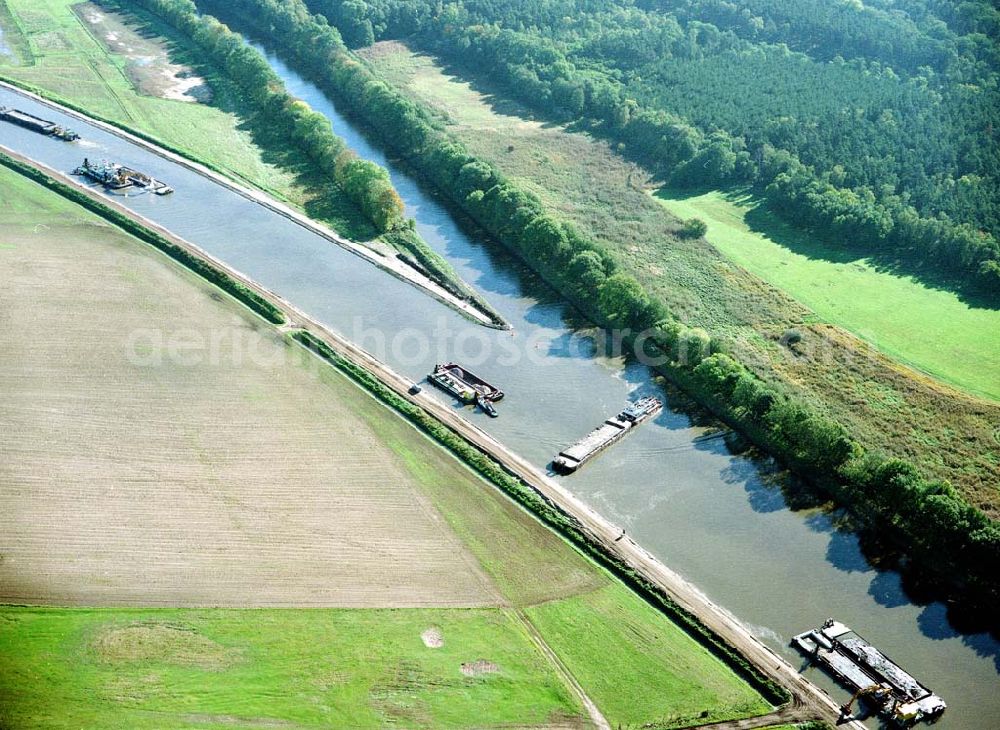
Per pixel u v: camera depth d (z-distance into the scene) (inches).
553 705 5438.0
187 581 6028.5
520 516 6737.2
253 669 5511.8
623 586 6254.9
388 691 5438.0
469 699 5423.2
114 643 5610.2
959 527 6407.5
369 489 6840.6
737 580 6378.0
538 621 5940.0
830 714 5502.0
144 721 5206.7
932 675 5807.1
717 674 5713.6
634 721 5388.8
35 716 5211.6
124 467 6855.3
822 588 6348.4
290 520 6520.7
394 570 6210.6
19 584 5944.9
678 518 6850.4
